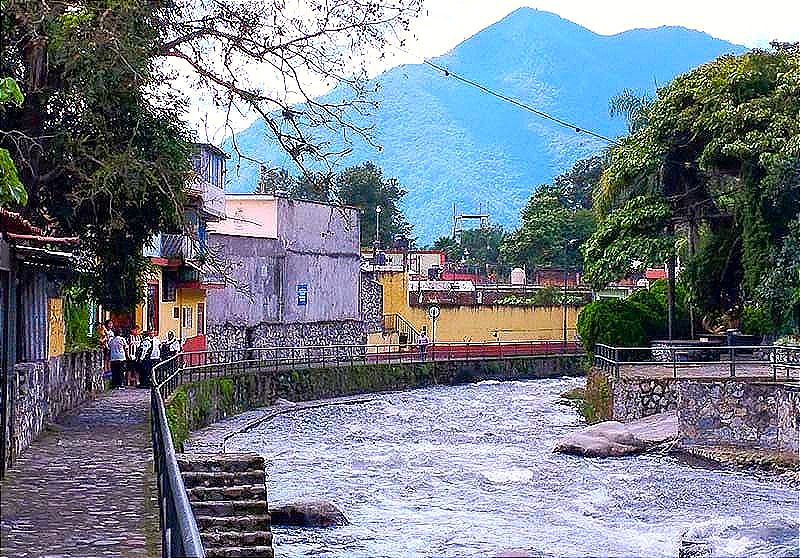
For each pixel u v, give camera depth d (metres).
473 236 114.12
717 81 36.75
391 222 91.38
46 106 19.97
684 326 41.53
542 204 98.44
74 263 21.41
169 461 7.77
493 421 40.16
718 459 27.66
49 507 12.93
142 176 20.44
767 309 34.06
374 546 18.69
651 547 18.42
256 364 47.44
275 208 56.69
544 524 20.66
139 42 18.97
